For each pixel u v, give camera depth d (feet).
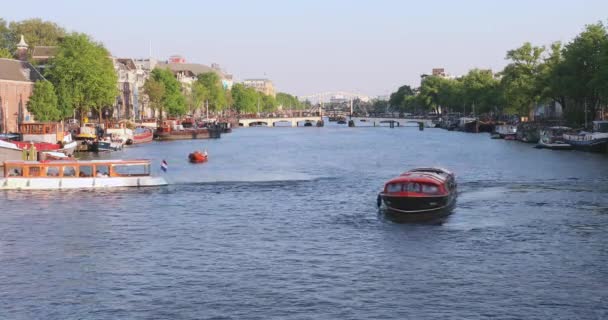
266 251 146.30
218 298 116.57
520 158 353.31
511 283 122.93
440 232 163.22
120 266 135.64
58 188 236.02
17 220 180.75
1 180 235.61
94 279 127.34
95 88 458.09
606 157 350.84
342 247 149.59
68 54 453.99
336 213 189.26
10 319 108.58
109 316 109.29
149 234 163.32
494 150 417.08
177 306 113.09
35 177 237.04
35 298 117.60
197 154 344.49
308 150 434.30
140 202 208.54
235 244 152.66
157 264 136.77
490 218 179.63
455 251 145.07
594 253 142.20
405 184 187.83
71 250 148.25
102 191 231.09
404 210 185.88
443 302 113.70
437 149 435.12
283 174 284.82
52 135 365.40
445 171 208.95
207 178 269.44
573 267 132.26
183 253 145.07
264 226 171.73
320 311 110.22
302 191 231.71
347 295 117.39
